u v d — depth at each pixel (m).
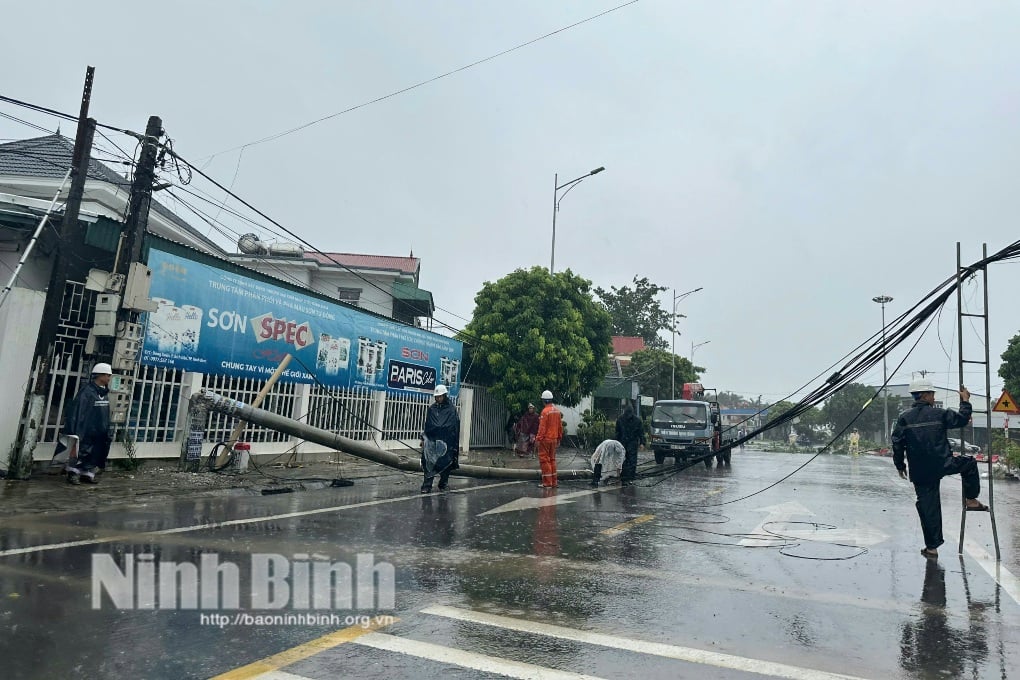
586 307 24.42
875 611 5.05
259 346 13.23
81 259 10.63
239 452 11.77
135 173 10.45
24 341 9.92
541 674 3.59
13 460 9.33
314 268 26.62
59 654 3.58
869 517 10.31
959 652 4.18
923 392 7.56
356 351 15.95
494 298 23.17
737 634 4.39
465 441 21.11
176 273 11.45
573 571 5.93
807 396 9.92
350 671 3.54
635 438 14.16
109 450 10.57
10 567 5.16
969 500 7.45
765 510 10.71
